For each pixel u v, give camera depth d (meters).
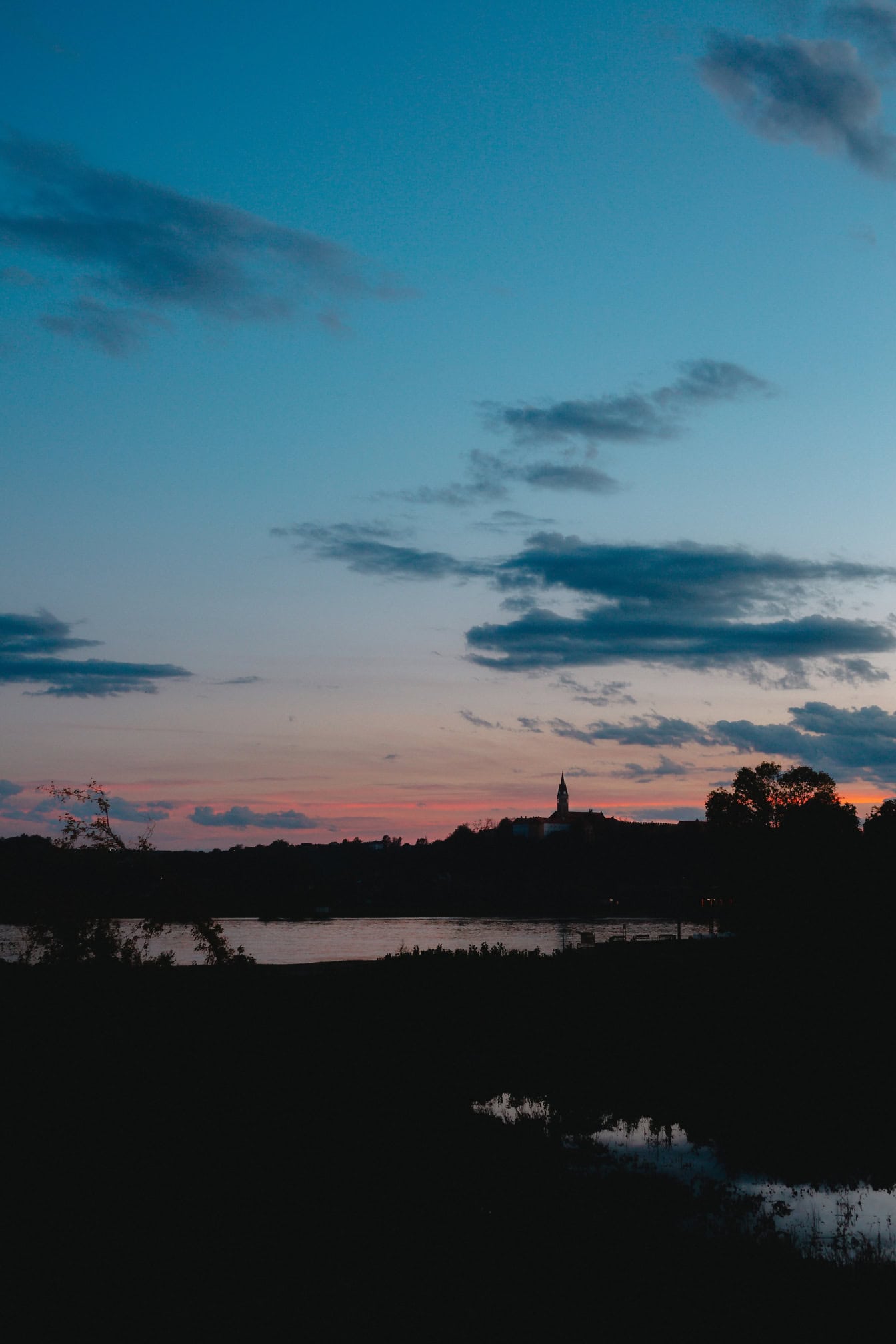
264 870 195.00
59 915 15.97
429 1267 10.44
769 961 42.12
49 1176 12.20
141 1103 14.58
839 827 66.44
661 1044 27.67
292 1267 10.23
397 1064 20.95
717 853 80.94
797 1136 17.95
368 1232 11.32
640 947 56.22
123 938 16.66
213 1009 18.55
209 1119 14.72
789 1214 13.65
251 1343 8.62
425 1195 12.76
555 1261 10.80
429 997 32.09
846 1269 11.13
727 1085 22.28
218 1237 10.88
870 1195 14.69
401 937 121.12
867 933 43.41
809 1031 30.30
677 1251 11.40
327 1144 14.55
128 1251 10.38
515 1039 26.64
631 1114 19.38
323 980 32.97
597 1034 28.81
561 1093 20.59
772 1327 9.48
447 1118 17.05
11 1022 15.12
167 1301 9.34
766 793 82.19
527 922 172.38
